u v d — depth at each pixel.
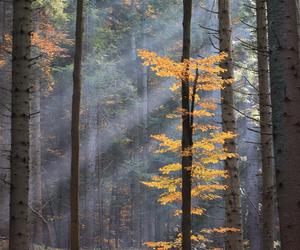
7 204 18.83
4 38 16.89
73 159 9.12
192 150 7.43
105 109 27.05
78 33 9.45
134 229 28.02
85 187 26.39
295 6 4.81
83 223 26.75
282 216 4.62
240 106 21.81
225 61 10.72
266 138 10.36
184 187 7.32
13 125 7.36
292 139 4.64
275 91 4.79
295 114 4.68
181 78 7.34
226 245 11.17
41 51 17.55
